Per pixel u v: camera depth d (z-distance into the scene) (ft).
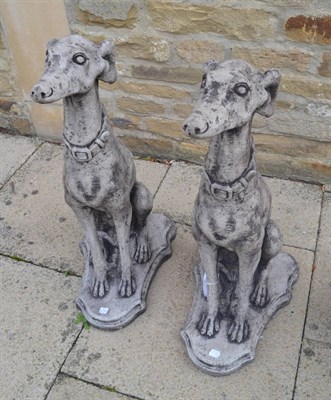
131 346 7.11
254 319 6.97
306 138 9.01
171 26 8.45
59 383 6.77
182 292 7.73
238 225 5.63
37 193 9.86
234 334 6.74
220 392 6.52
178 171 10.08
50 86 5.11
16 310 7.70
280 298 7.26
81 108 5.67
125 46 9.00
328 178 9.43
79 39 5.63
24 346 7.21
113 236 7.93
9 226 9.18
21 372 6.92
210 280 6.59
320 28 7.63
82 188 6.19
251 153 5.41
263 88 5.14
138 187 7.30
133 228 7.88
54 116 10.73
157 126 9.98
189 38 8.50
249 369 6.72
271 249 6.57
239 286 6.49
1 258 8.54
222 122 4.72
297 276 7.65
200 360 6.65
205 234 5.91
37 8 9.09
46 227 9.09
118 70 9.37
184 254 8.31
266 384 6.55
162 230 8.27
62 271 8.24
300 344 6.93
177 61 8.87
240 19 7.99
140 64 9.16
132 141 10.45
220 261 7.25
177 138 10.01
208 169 5.45
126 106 9.90
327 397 6.36
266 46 8.18
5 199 9.78
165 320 7.38
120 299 7.39
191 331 6.91
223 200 5.52
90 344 7.17
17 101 10.83
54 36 9.40
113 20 8.73
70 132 5.86
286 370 6.67
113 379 6.76
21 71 10.24
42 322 7.50
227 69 4.94
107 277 7.62
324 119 8.63
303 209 9.05
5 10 9.35
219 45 8.43
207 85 4.90
